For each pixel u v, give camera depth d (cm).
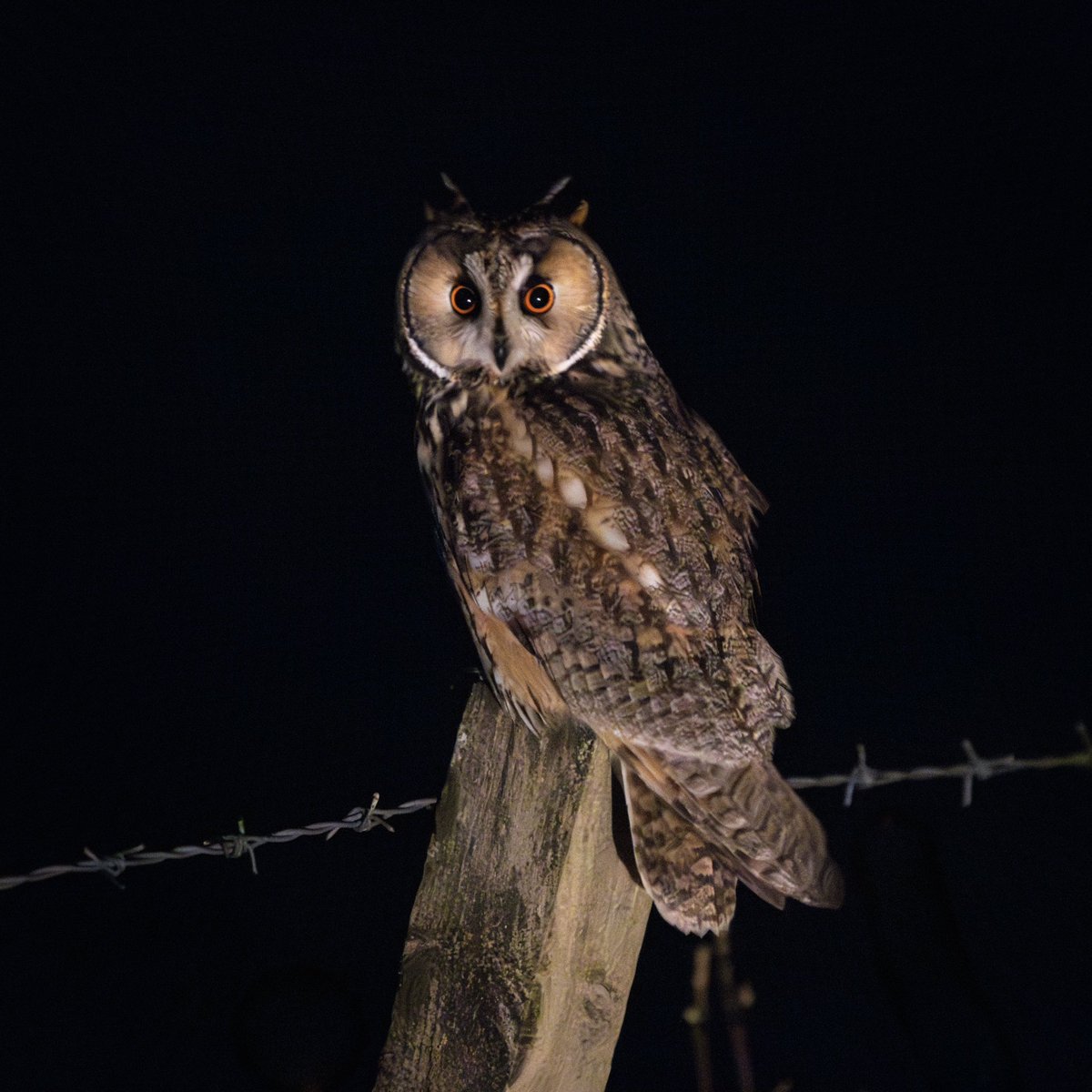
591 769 353
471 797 363
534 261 476
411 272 494
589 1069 359
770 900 373
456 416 479
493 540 434
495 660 443
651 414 465
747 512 458
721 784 382
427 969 362
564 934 353
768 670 418
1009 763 429
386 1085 363
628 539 422
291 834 406
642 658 405
